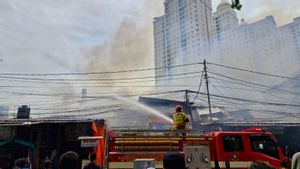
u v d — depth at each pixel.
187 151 9.12
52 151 14.78
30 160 14.48
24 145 14.91
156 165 8.84
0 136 14.95
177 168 2.49
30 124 14.92
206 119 27.16
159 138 9.26
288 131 22.17
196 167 8.96
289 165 9.06
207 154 9.19
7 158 14.64
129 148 9.09
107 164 8.89
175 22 72.31
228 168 9.14
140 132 9.36
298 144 21.55
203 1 71.88
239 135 9.59
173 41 70.69
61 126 15.20
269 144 9.62
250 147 9.47
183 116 10.29
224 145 9.39
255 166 2.66
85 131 15.12
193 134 9.49
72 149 14.84
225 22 60.47
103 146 10.15
